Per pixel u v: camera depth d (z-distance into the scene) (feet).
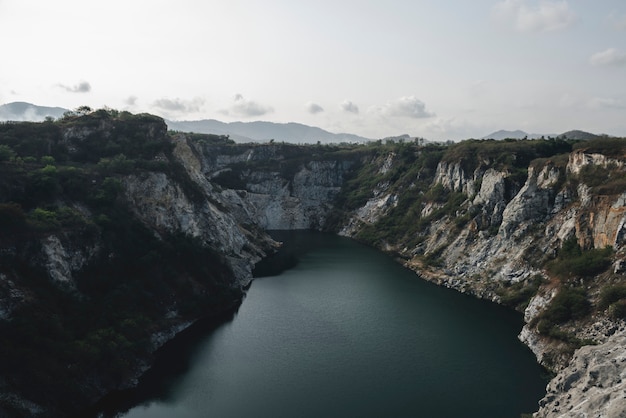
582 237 278.05
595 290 240.12
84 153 319.06
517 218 336.29
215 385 200.03
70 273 225.56
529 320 261.24
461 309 297.12
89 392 184.96
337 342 245.04
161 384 200.75
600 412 132.67
